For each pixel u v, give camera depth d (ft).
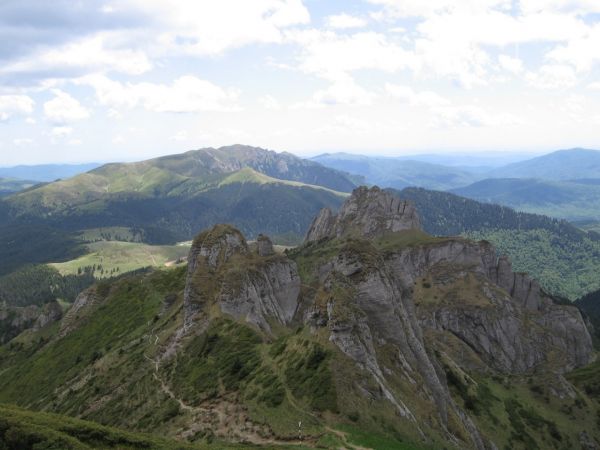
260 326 468.34
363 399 300.61
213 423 314.14
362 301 398.21
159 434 327.47
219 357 413.18
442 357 567.18
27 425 256.73
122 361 538.47
